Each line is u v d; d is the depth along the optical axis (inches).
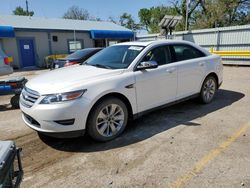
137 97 151.7
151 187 98.0
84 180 104.3
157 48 168.9
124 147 133.6
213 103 215.3
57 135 126.5
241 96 239.3
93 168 113.3
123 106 146.1
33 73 550.9
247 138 140.0
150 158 120.6
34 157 126.1
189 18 1251.8
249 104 210.1
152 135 148.2
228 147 129.3
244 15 1158.3
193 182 100.0
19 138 151.6
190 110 195.9
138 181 102.2
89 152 129.3
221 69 221.9
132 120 162.2
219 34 576.4
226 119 173.0
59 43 762.2
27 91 137.2
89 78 136.0
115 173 108.7
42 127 126.6
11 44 665.0
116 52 174.4
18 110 217.8
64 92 123.3
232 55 531.8
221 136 143.8
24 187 100.3
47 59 680.4
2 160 57.7
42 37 724.0
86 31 804.6
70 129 126.1
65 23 844.6
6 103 247.1
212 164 113.0
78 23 892.0
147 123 168.7
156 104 165.2
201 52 203.9
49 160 122.5
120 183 101.3
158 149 129.7
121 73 145.8
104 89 133.9
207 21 1142.3
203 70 198.7
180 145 133.5
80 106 125.6
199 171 107.8
